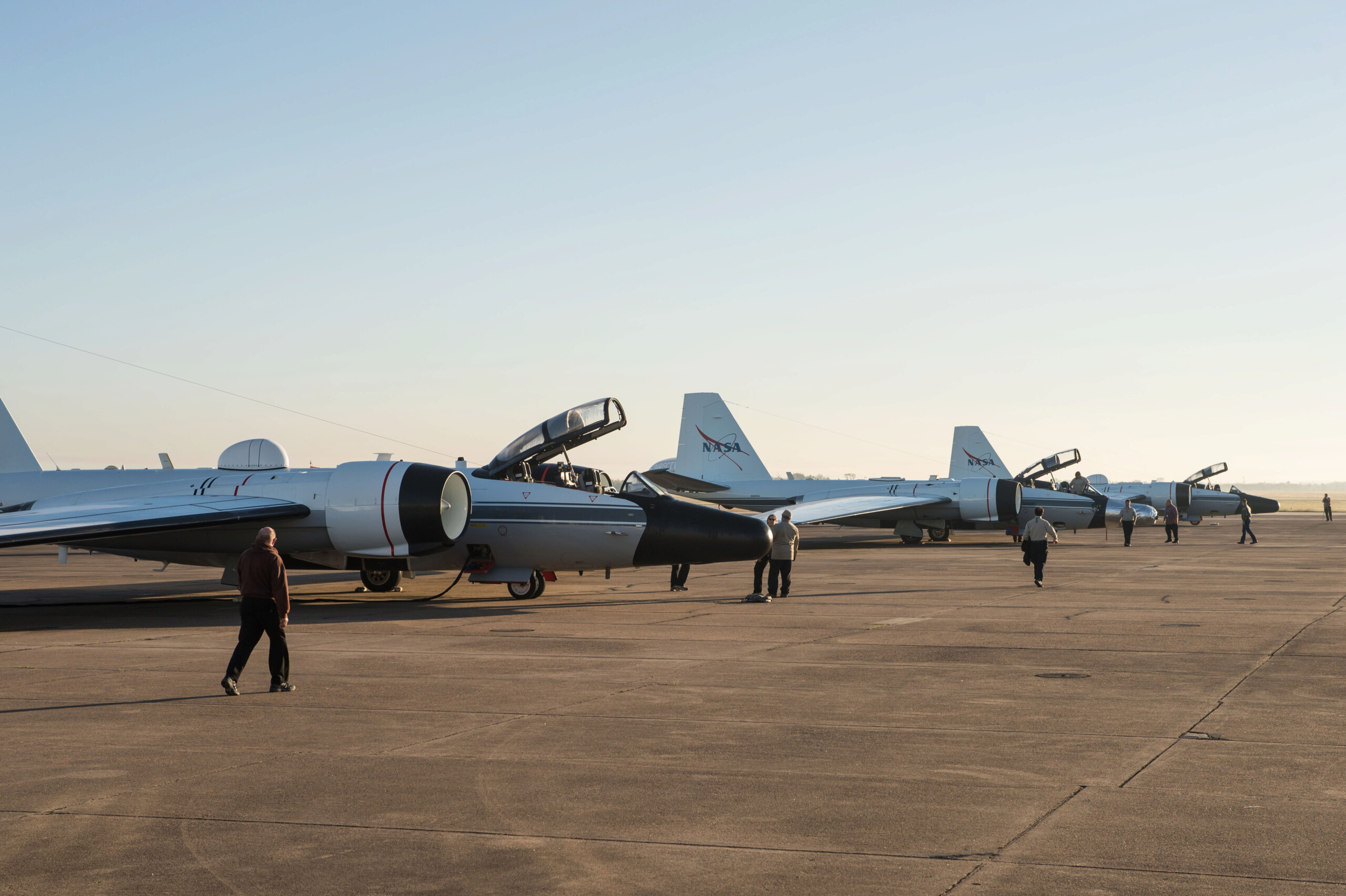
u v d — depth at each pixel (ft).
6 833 20.16
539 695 34.37
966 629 51.75
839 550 129.08
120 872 18.07
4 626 54.70
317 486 63.57
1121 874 17.75
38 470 81.41
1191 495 226.99
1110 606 62.18
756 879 17.67
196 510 59.93
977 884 17.31
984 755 26.08
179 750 26.73
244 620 34.60
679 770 24.70
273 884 17.52
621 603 65.62
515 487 66.59
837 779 23.82
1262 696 33.71
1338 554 115.03
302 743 27.55
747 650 44.70
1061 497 149.28
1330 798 22.12
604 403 69.97
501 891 17.20
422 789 23.13
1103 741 27.45
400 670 39.40
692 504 66.18
